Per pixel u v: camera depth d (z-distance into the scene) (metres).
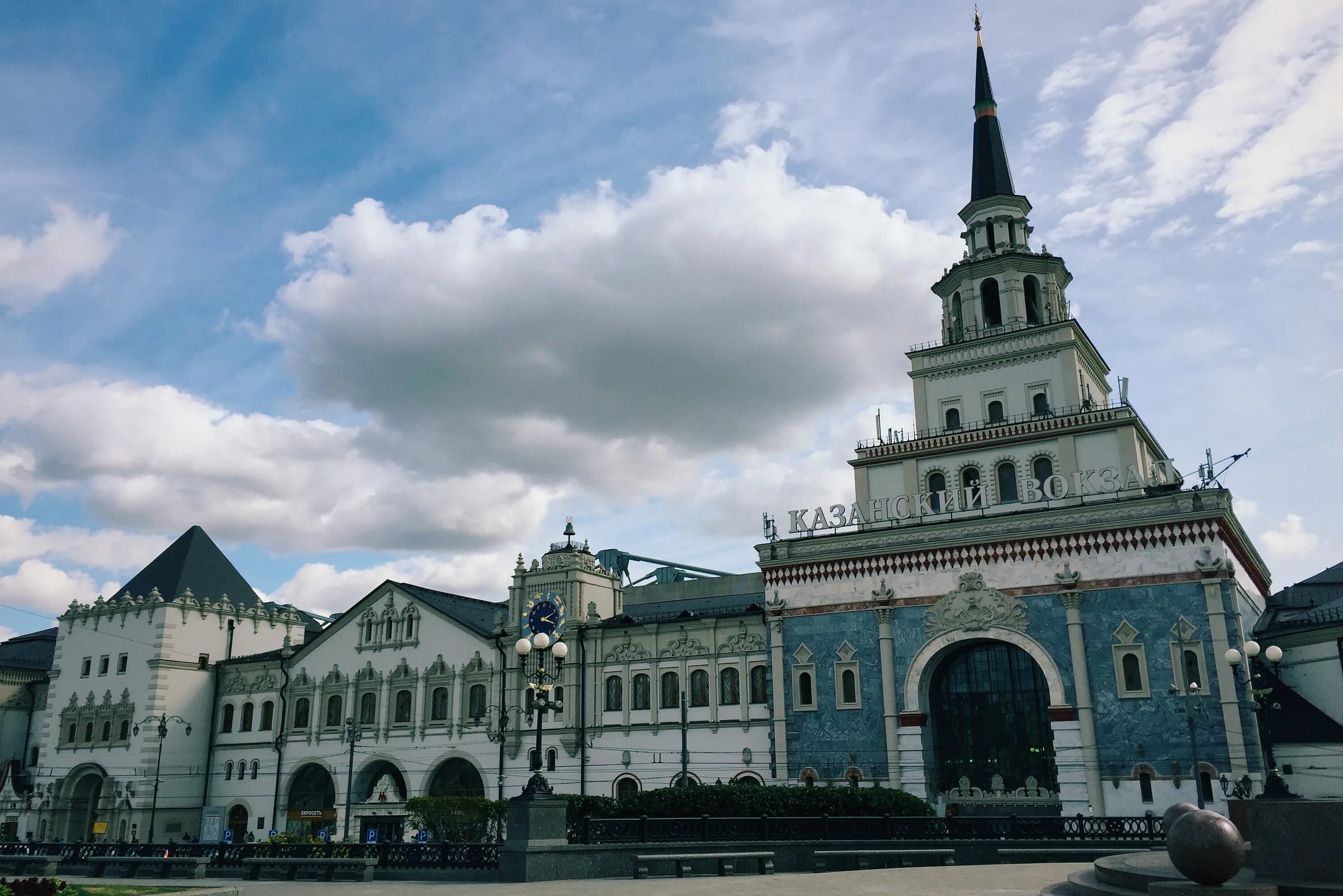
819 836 35.53
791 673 57.28
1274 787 29.05
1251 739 46.41
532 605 67.44
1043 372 60.12
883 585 56.16
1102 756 49.12
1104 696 49.78
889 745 53.62
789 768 55.72
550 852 29.34
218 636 82.31
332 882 31.02
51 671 83.31
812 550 58.62
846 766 54.44
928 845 36.00
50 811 78.50
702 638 62.28
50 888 21.83
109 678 80.19
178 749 77.25
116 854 38.91
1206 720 47.47
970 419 61.56
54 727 81.62
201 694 79.81
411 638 72.69
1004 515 54.06
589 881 28.47
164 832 74.88
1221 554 48.94
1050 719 50.81
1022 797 51.00
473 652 69.56
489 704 67.75
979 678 54.69
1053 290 63.34
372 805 68.69
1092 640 50.75
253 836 74.31
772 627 58.41
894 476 61.66
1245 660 41.53
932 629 54.41
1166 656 49.00
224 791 77.31
